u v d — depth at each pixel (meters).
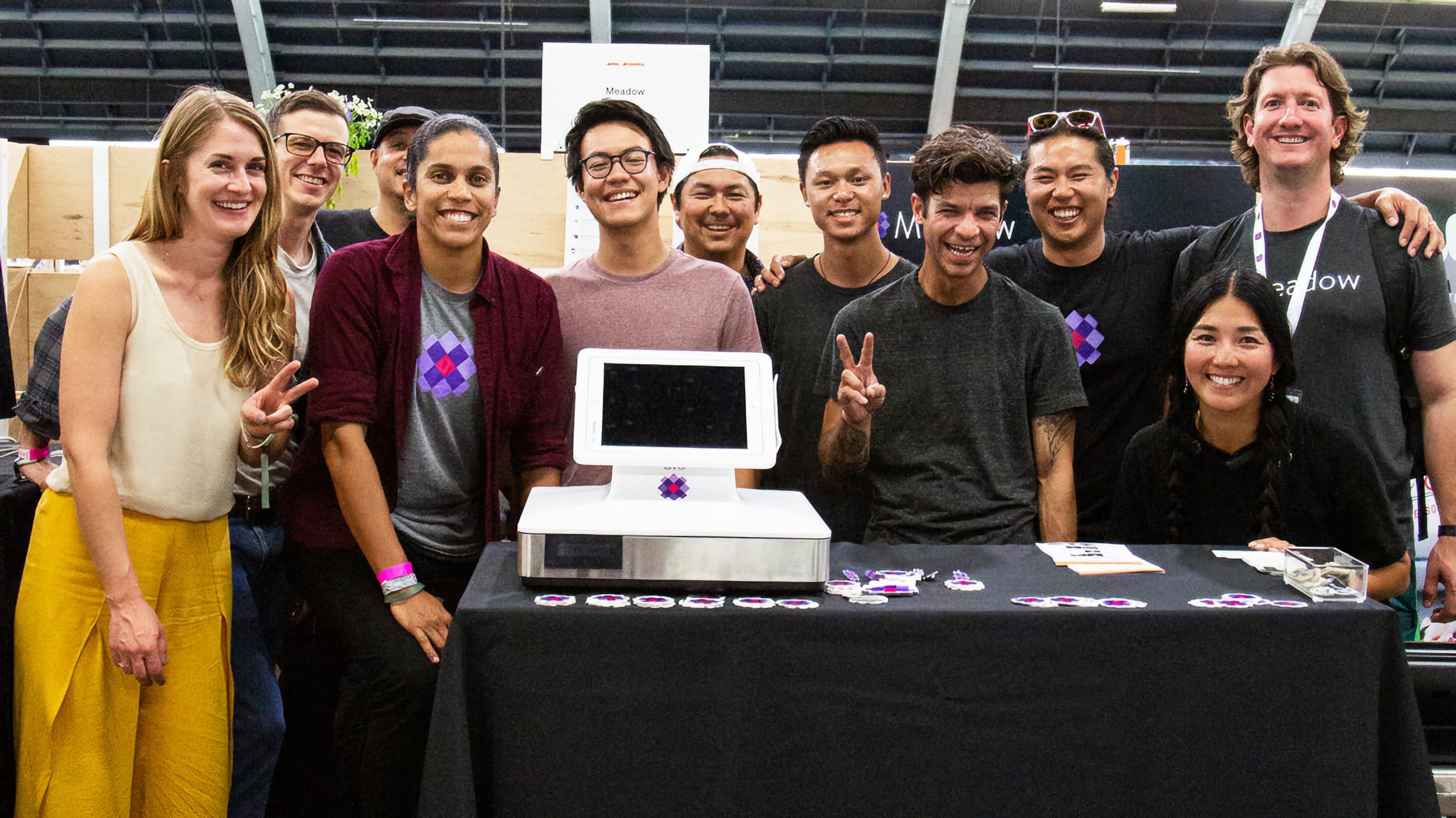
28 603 1.56
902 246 3.14
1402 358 2.14
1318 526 1.73
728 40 5.18
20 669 1.57
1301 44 2.14
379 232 2.73
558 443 1.89
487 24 5.05
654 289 2.08
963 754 1.31
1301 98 2.08
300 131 2.19
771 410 1.49
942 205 1.79
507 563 1.51
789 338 2.36
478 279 1.83
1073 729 1.31
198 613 1.64
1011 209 3.05
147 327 1.53
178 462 1.56
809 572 1.35
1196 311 1.71
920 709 1.31
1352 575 1.35
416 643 1.63
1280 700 1.31
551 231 3.14
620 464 1.45
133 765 1.60
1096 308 2.29
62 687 1.53
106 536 1.49
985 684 1.31
